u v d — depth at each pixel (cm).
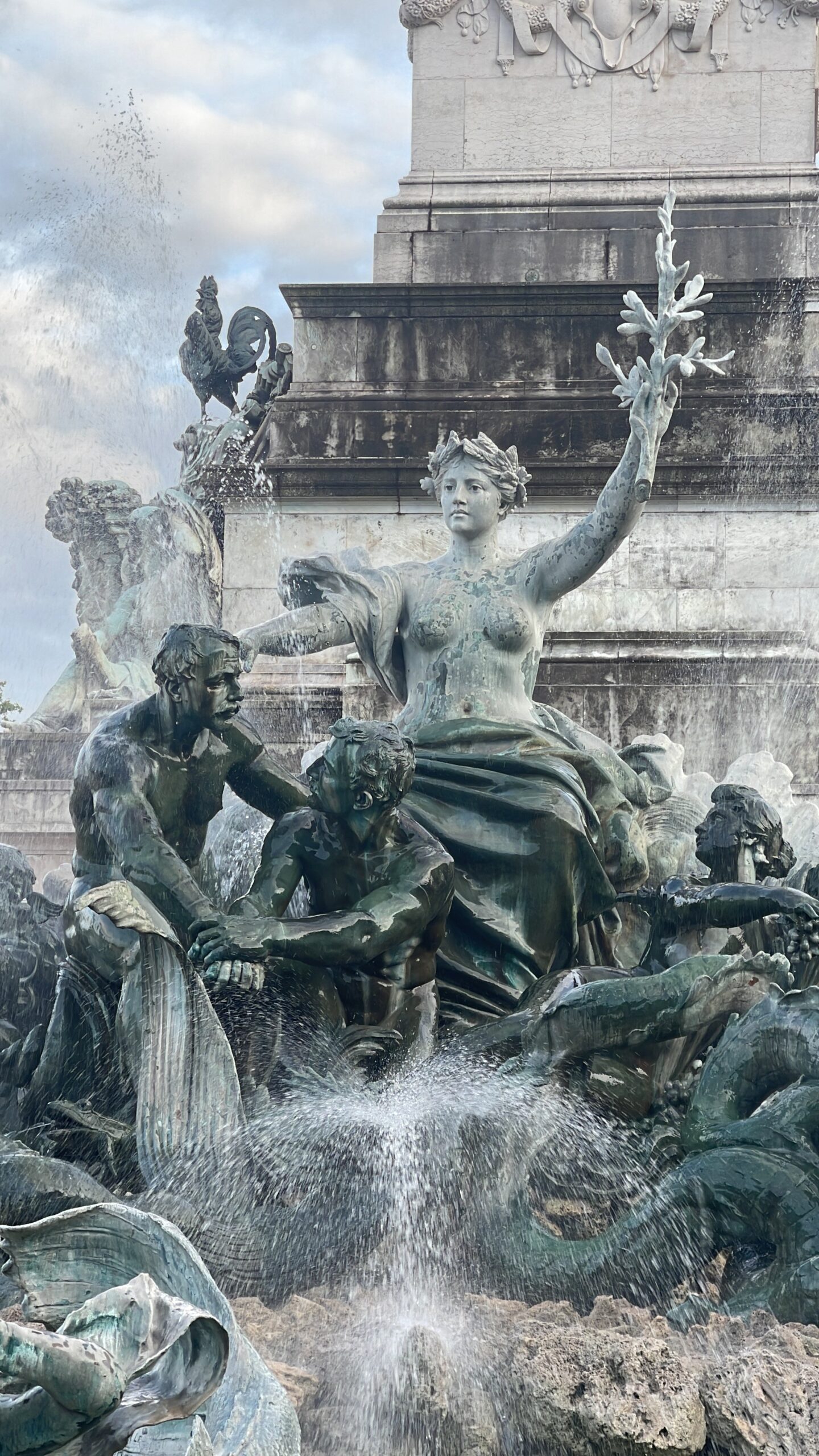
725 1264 1142
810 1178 1124
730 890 1435
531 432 2627
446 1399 938
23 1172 1114
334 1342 1009
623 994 1317
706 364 1662
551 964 1536
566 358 2673
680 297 2703
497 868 1531
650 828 1745
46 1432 707
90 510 3253
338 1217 1206
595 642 2409
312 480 2656
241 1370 849
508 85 2888
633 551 2555
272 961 1302
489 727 1617
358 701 2402
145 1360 722
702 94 2856
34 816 2961
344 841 1359
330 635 1697
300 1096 1280
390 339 2711
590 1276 1155
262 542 2664
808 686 2361
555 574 1700
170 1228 868
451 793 1557
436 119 2894
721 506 2561
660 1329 1023
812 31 2850
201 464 3203
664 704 2377
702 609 2525
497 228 2811
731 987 1321
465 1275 1191
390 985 1346
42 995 1612
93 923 1336
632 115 2862
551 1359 944
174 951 1267
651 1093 1333
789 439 2583
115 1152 1257
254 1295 1176
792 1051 1225
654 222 2784
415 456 2644
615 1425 900
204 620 3238
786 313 2669
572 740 1722
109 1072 1330
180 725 1374
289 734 2494
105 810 1355
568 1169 1263
